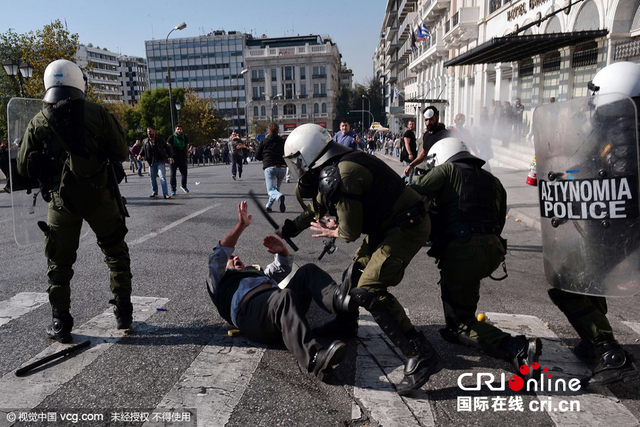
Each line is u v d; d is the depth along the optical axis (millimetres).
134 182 16234
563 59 15922
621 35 12594
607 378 2391
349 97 107500
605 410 2307
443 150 2846
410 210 2477
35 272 4641
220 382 2553
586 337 2514
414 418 2238
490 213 2635
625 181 2242
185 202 9938
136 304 3742
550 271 2521
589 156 2311
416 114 47250
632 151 2223
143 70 189375
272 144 8211
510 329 3281
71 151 2656
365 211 2523
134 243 5934
